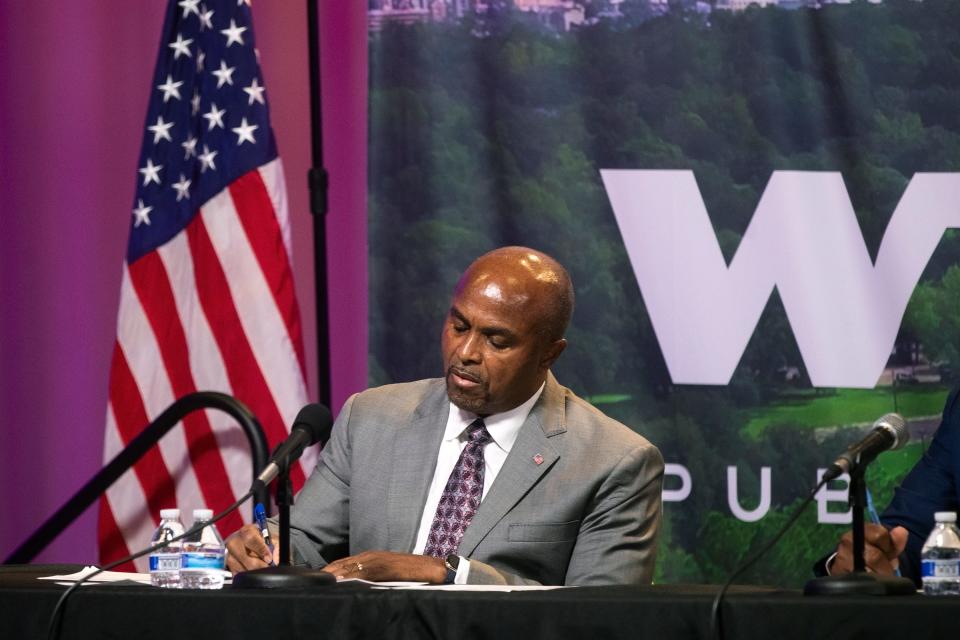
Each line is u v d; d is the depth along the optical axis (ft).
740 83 49.55
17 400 54.24
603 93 49.93
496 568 32.71
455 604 22.26
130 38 54.65
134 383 47.52
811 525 48.37
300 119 53.93
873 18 49.32
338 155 53.21
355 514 34.55
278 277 47.98
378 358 49.85
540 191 49.88
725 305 49.21
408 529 33.68
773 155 49.37
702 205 49.44
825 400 48.70
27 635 23.41
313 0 48.80
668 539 48.91
